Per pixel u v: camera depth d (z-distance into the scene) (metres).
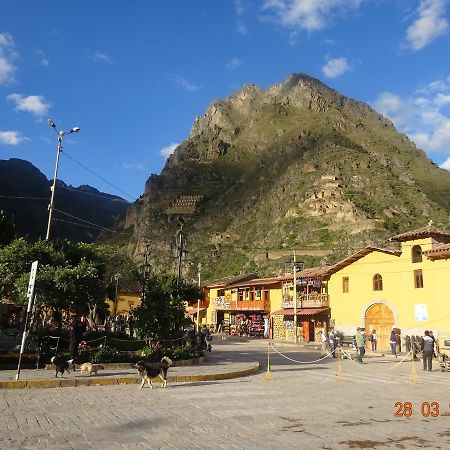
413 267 33.06
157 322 20.83
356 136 173.75
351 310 38.88
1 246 24.86
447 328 29.48
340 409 10.38
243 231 135.50
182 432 7.88
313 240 105.44
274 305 52.78
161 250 140.75
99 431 7.77
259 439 7.49
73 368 15.94
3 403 10.32
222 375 16.25
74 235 169.62
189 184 185.50
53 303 18.81
